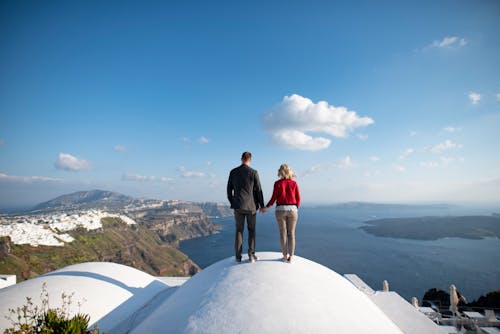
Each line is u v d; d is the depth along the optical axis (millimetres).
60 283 5430
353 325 3301
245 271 4199
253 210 4582
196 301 3730
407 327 4812
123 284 6188
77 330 3479
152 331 3488
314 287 3814
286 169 4617
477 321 17203
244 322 3131
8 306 4512
